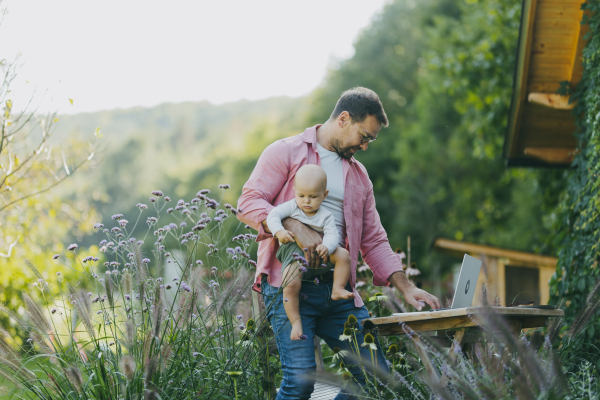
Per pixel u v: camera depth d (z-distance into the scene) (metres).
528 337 3.29
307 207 2.57
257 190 2.68
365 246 3.05
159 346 2.48
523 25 5.36
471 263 2.96
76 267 6.51
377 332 2.69
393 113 28.03
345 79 29.52
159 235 3.08
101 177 49.41
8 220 6.68
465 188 19.88
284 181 2.74
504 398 2.16
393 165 25.39
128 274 2.65
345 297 2.52
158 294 2.47
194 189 41.12
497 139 12.45
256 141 38.03
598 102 4.86
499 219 17.95
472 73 12.91
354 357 2.44
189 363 2.64
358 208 2.82
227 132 65.94
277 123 39.78
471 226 18.88
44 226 7.71
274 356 2.96
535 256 8.52
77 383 2.27
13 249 6.23
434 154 21.50
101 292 2.88
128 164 51.47
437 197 20.95
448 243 9.98
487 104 12.88
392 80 28.80
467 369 2.42
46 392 2.48
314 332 2.62
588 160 5.14
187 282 2.79
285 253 2.57
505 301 8.75
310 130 2.82
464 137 19.00
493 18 12.59
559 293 4.95
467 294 2.93
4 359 2.38
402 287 2.92
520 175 12.38
